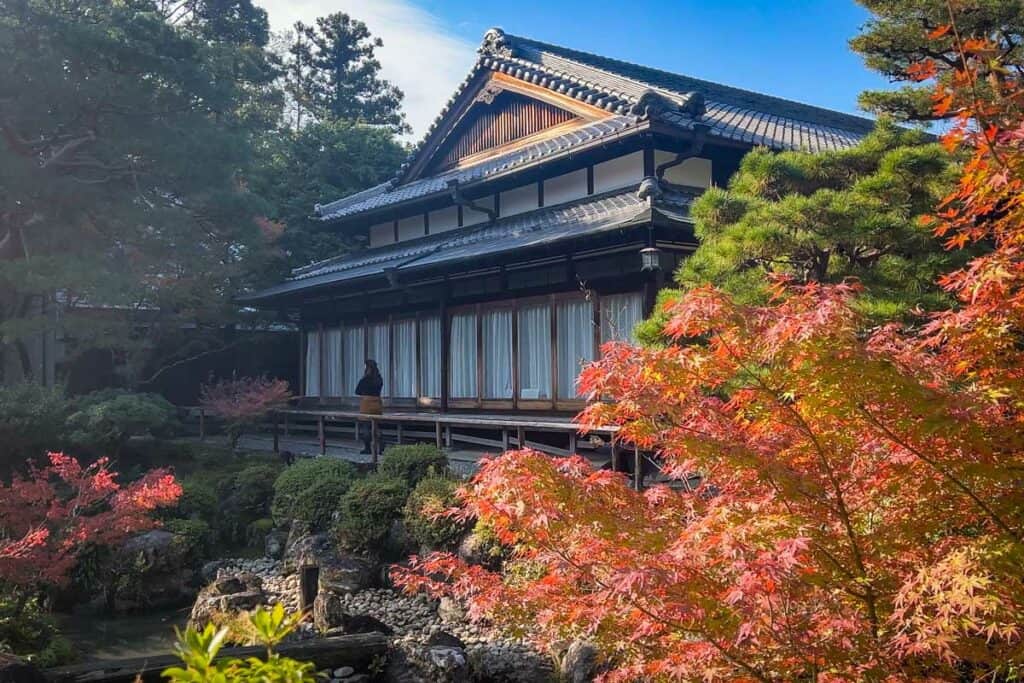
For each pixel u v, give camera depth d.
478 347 16.31
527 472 4.35
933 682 3.60
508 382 15.58
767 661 3.83
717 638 3.73
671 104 13.82
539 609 4.56
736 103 20.14
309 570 9.54
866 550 3.90
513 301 15.48
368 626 9.02
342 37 48.53
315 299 21.22
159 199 19.92
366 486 11.84
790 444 4.12
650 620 3.87
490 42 18.47
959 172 7.92
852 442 3.99
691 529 3.74
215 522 13.91
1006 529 3.67
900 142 9.42
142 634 10.27
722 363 3.96
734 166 15.22
